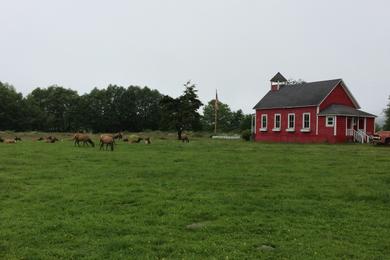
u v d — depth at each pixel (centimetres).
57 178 1727
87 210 1218
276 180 1733
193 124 5684
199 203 1312
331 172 1948
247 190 1530
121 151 2862
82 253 877
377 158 2531
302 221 1138
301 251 902
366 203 1367
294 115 5272
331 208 1288
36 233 1004
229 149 3216
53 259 845
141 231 1024
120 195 1402
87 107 12694
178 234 1007
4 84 12525
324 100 4984
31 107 12119
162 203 1296
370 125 5038
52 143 3697
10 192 1455
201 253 884
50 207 1249
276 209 1259
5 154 2527
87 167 2027
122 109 12744
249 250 905
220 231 1038
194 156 2570
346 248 923
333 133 4784
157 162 2241
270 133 5603
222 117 12375
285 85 5928
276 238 989
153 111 13012
